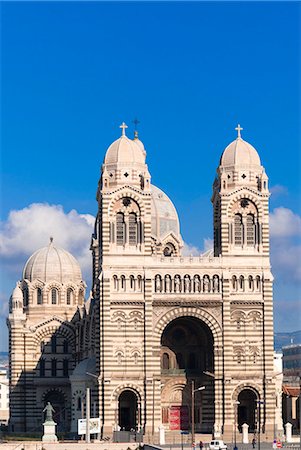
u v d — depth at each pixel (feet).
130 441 647.56
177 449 574.15
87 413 627.46
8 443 608.19
